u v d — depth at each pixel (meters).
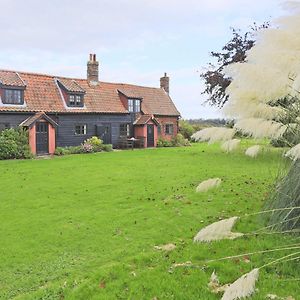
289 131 4.06
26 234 6.54
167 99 35.31
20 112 22.42
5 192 10.33
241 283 2.43
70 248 5.81
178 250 5.27
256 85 3.56
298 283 3.90
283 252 4.61
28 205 8.73
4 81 22.05
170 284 4.13
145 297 3.91
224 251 4.95
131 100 30.41
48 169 15.15
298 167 4.62
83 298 4.05
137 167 15.31
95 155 22.02
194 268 4.52
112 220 7.22
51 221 7.32
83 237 6.30
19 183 11.77
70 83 26.72
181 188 10.20
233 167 14.20
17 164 17.22
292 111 4.15
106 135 28.30
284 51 3.34
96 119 27.44
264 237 5.23
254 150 4.28
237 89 3.84
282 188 4.90
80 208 8.32
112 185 11.09
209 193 9.15
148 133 30.55
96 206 8.47
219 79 17.64
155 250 5.49
